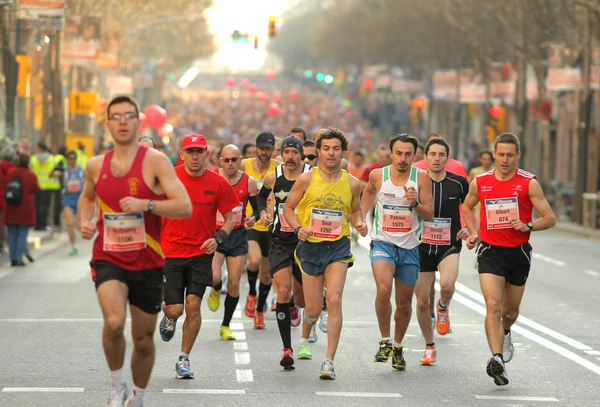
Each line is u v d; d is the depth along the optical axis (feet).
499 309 92.38
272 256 104.37
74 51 313.73
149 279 71.36
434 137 108.06
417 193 96.27
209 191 95.50
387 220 97.60
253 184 116.26
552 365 103.09
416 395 87.56
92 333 117.08
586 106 346.95
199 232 95.35
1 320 126.52
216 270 112.37
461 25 496.64
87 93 352.49
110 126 69.62
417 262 98.17
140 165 69.87
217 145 286.46
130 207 68.90
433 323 118.52
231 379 92.63
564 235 322.75
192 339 93.45
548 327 128.47
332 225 94.38
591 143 481.87
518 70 437.58
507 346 98.27
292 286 108.37
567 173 538.06
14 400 82.38
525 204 93.86
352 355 106.32
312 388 89.35
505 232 93.66
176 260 95.40
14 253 189.47
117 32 431.02
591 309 146.30
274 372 96.22
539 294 163.53
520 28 413.80
